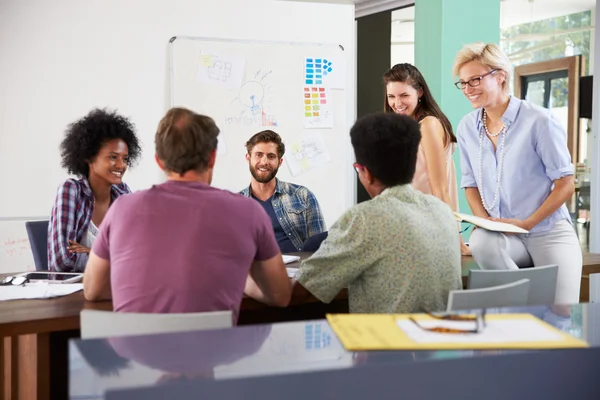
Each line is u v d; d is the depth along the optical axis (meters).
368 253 1.82
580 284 2.72
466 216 2.49
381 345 1.06
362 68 7.07
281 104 4.50
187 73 4.29
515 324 1.20
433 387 1.00
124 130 2.74
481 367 1.01
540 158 2.60
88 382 0.92
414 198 1.89
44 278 2.38
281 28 4.50
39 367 1.91
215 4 4.34
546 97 6.25
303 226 3.51
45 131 4.02
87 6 4.06
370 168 1.89
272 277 1.90
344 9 4.62
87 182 2.72
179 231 1.69
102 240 1.83
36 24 3.96
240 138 4.42
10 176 3.96
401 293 1.80
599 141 5.11
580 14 5.91
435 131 3.10
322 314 2.43
